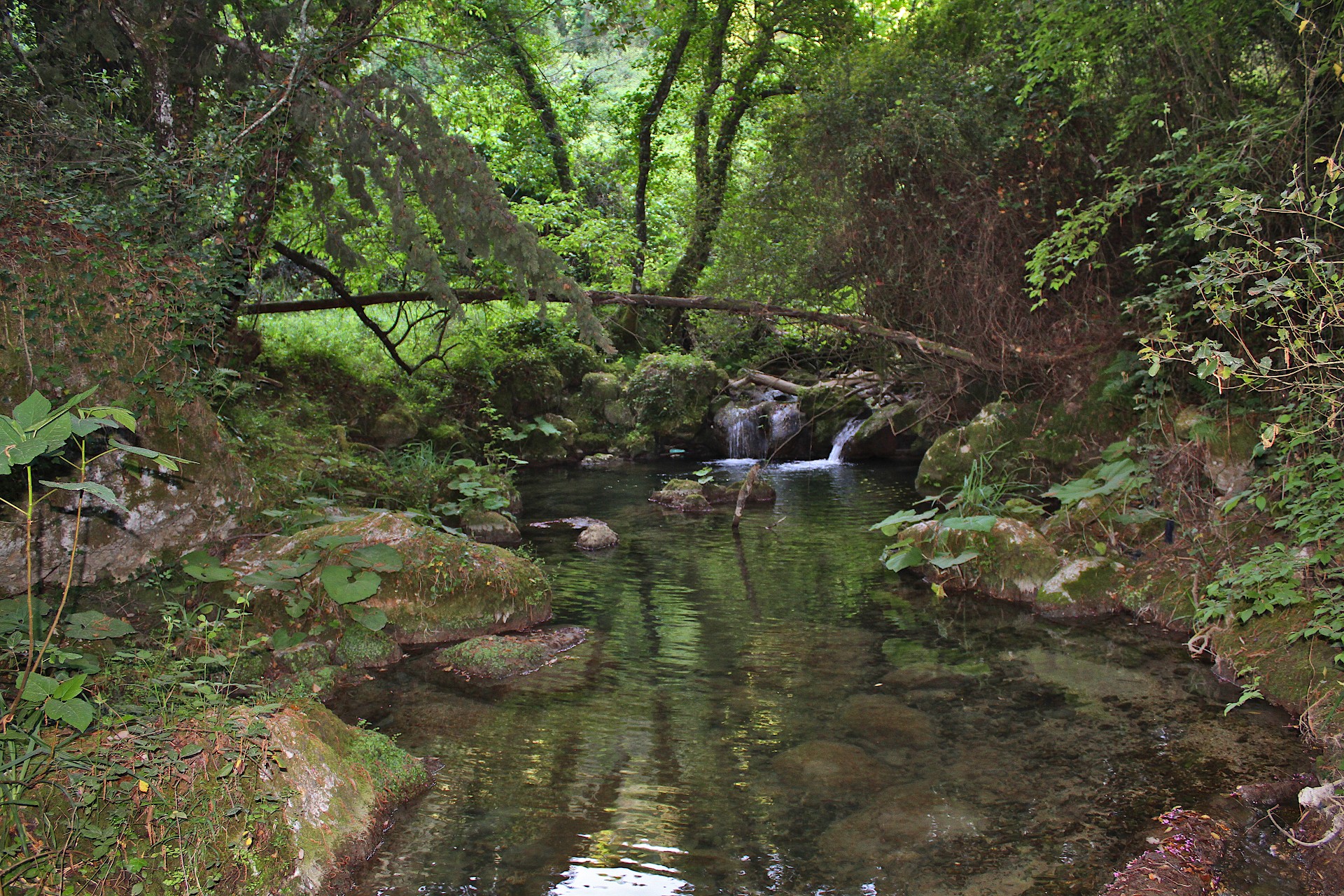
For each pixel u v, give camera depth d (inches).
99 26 283.0
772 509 426.6
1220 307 162.9
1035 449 366.3
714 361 683.4
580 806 148.9
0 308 204.7
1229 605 211.5
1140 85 305.0
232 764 125.0
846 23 590.6
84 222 219.6
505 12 470.6
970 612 260.7
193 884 112.8
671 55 662.5
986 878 126.8
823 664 219.6
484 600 243.8
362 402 501.0
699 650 230.5
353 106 305.6
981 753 168.1
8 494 202.2
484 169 315.9
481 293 390.0
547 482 522.9
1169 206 311.3
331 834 131.5
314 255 446.3
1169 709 186.7
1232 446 262.8
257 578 213.3
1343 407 169.5
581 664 221.1
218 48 317.4
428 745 173.6
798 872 129.3
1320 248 159.2
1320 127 240.5
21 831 105.8
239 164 288.8
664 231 727.1
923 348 392.8
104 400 217.2
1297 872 127.0
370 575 229.0
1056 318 368.8
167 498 232.7
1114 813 144.7
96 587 217.2
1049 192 353.7
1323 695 175.6
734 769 162.6
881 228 393.7
